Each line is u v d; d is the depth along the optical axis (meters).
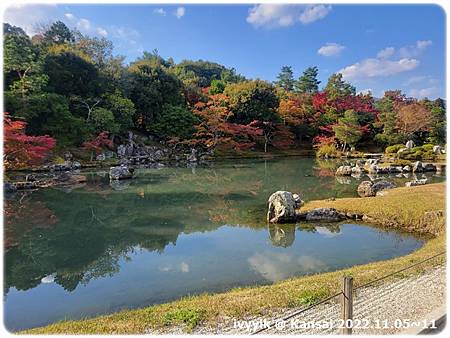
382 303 6.25
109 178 27.09
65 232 14.32
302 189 23.00
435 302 6.20
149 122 45.97
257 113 49.97
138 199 20.31
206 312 6.16
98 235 13.90
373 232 13.24
